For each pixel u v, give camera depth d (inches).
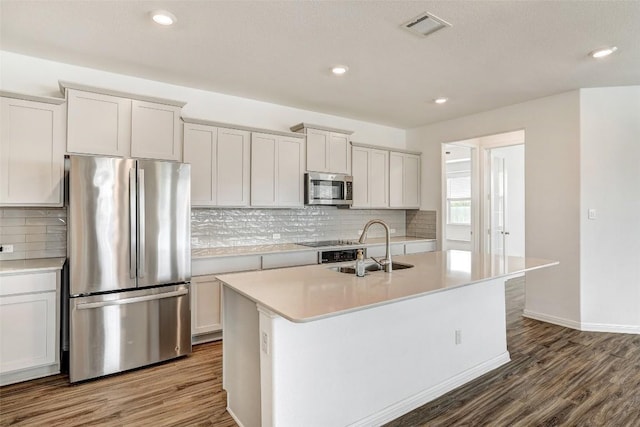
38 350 105.5
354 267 114.3
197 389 103.4
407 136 227.9
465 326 109.3
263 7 90.2
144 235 116.4
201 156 143.1
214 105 156.6
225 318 95.5
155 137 130.3
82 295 107.1
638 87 145.9
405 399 93.5
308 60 122.3
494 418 89.4
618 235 148.9
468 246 323.9
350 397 83.4
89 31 103.0
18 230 120.0
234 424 86.8
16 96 108.3
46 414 90.0
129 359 113.8
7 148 107.5
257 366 79.5
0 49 114.8
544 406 94.6
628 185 147.7
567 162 154.6
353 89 152.1
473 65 126.3
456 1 87.3
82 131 117.4
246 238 168.4
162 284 121.0
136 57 120.4
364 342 86.0
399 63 124.3
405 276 95.4
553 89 150.9
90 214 107.5
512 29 100.6
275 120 173.5
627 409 92.7
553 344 136.4
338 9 91.0
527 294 169.9
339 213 200.5
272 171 161.3
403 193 212.2
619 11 91.0
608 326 149.8
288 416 73.9
